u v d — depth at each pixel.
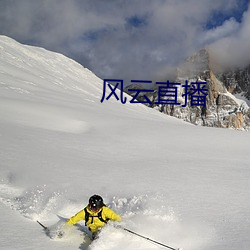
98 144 17.81
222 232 5.89
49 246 5.07
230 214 7.02
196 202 7.93
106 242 5.12
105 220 5.57
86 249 5.10
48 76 81.50
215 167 13.30
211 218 6.70
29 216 6.54
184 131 25.55
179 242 5.39
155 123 31.19
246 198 8.47
